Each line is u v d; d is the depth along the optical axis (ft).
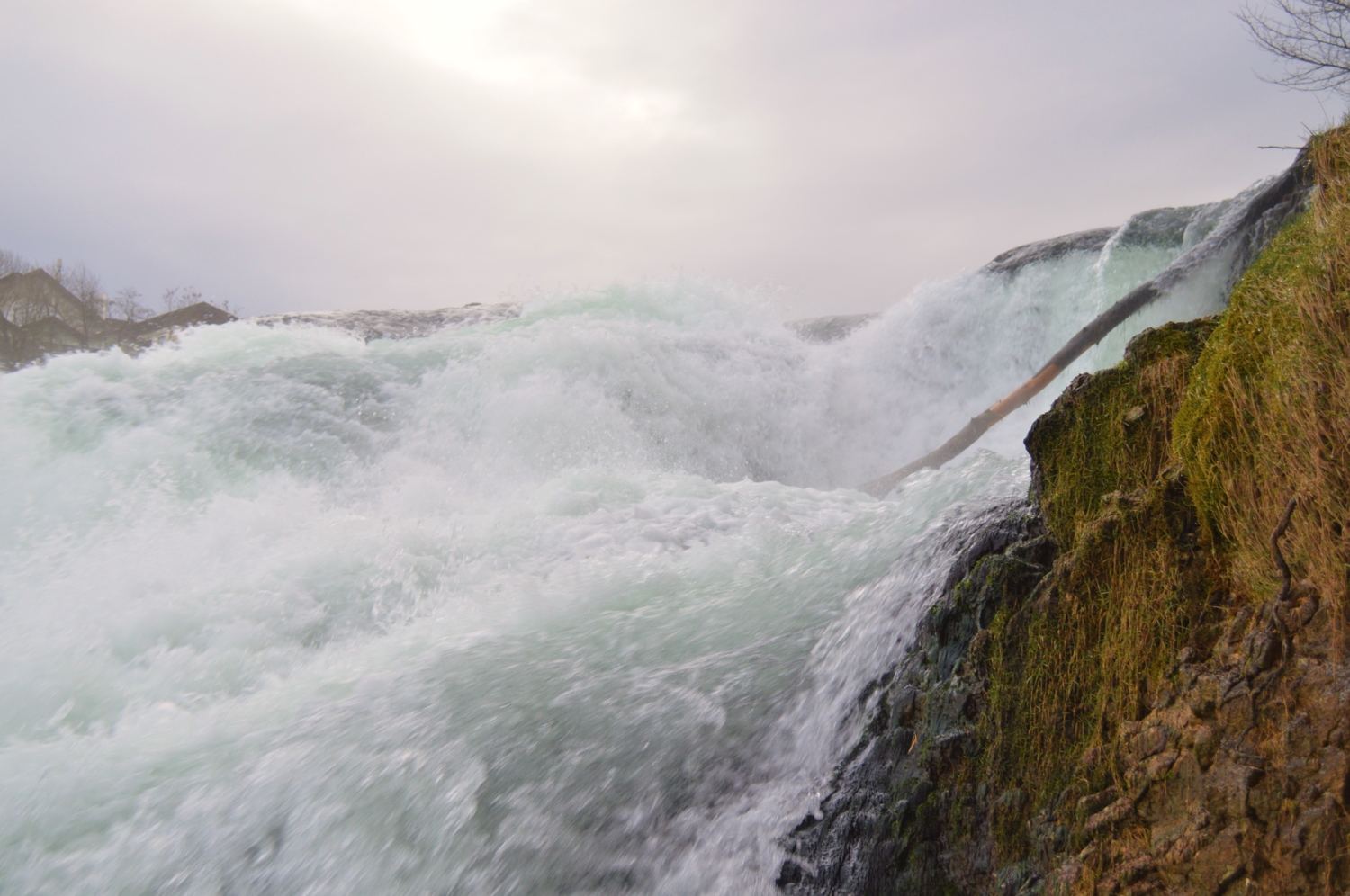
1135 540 7.55
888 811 8.35
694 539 19.83
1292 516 6.24
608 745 11.03
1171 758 6.36
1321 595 5.91
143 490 26.32
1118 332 32.65
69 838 11.59
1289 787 5.58
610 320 37.55
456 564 18.95
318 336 37.09
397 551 19.27
